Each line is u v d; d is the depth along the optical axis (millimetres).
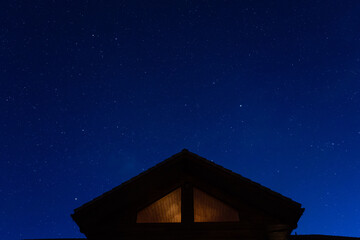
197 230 7199
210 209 7660
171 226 7289
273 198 7168
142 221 7531
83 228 7262
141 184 7742
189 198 7742
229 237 7074
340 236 10297
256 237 7043
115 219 7453
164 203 7770
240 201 7617
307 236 10336
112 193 7363
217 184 7867
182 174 8148
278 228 7105
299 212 6957
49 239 10305
